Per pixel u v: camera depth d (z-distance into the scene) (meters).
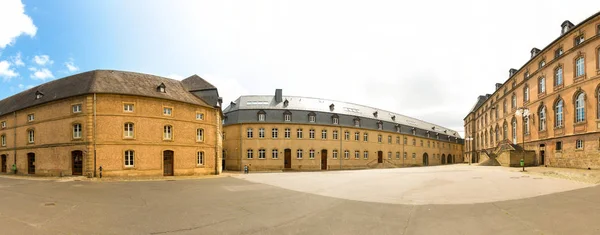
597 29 25.62
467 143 81.44
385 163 57.44
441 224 8.62
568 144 29.06
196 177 27.78
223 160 49.97
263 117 49.03
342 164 52.19
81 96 26.78
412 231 7.97
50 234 8.09
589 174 21.16
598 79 25.28
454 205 11.50
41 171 28.67
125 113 27.17
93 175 25.75
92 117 26.27
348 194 15.31
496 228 8.02
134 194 15.77
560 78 30.70
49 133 28.42
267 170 47.09
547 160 33.03
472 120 75.25
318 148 50.28
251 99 52.78
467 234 7.58
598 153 25.05
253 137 48.06
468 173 28.27
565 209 10.00
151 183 22.06
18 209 11.48
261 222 9.21
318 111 52.25
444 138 80.88
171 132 29.56
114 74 29.53
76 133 26.95
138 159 27.34
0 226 8.89
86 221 9.48
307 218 9.71
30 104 30.66
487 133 60.91
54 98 28.08
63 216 10.22
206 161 32.53
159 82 32.09
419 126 73.12
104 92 26.50
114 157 26.45
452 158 83.56
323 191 16.66
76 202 13.09
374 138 57.84
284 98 54.44
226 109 53.53
